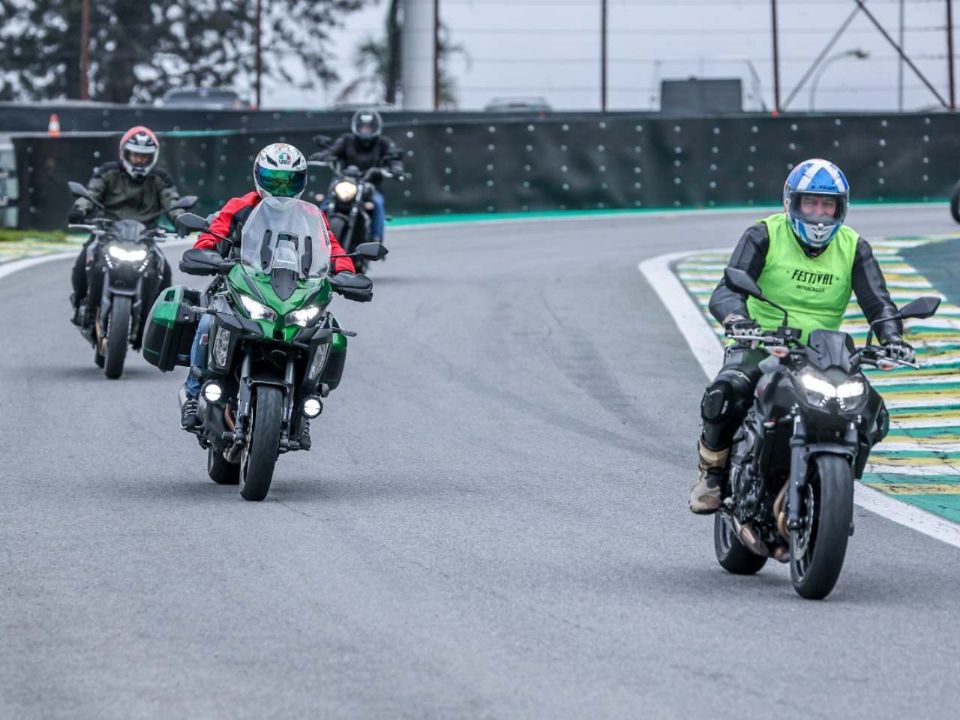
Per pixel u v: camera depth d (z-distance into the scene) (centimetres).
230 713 1923
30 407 4472
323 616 2384
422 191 10331
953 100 13100
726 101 13338
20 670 2092
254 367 3381
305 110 13650
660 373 5225
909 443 4250
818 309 2775
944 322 5503
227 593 2516
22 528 2995
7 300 6612
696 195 10662
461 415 4519
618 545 2991
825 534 2492
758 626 2386
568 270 7612
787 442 2597
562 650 2225
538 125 10488
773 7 13400
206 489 3447
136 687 2022
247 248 3369
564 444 4134
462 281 7281
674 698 2008
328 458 3894
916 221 9369
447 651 2206
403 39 15550
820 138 10625
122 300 4953
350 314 6309
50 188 9494
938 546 3077
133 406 4528
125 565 2702
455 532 3045
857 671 2148
